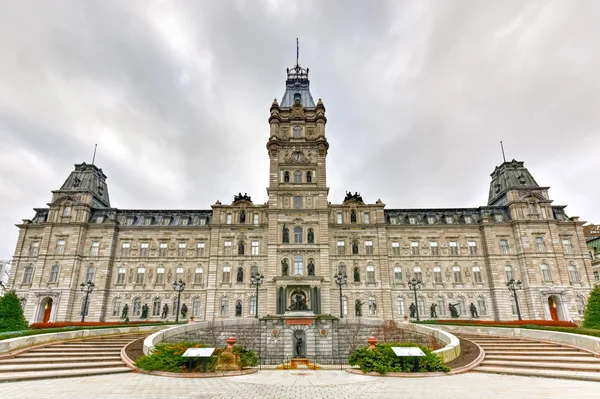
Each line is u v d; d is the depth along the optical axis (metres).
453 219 74.00
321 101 74.81
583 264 68.75
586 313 40.69
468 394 16.66
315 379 21.69
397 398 15.88
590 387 18.50
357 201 72.94
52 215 70.25
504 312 66.00
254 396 16.36
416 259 70.31
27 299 66.00
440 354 25.56
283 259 62.00
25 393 16.92
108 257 68.88
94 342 32.84
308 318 42.53
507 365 25.19
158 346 26.20
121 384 19.38
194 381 20.77
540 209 70.81
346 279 63.00
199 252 70.62
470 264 70.12
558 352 27.95
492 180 81.31
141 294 68.00
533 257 67.81
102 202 77.62
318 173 68.25
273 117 71.88
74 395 16.45
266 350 41.25
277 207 65.56
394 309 67.44
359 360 24.50
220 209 71.69
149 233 71.81
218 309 65.62
